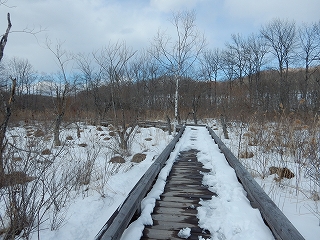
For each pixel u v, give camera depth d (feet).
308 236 8.79
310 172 15.16
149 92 76.95
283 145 20.92
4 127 12.66
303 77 79.46
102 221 11.75
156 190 13.53
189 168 19.25
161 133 43.60
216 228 9.32
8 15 14.06
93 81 67.67
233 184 13.74
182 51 39.65
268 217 8.59
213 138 34.27
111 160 25.61
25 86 114.01
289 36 78.84
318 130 18.13
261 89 73.61
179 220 10.30
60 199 13.23
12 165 10.50
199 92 79.30
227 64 105.70
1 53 14.08
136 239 8.49
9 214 9.95
